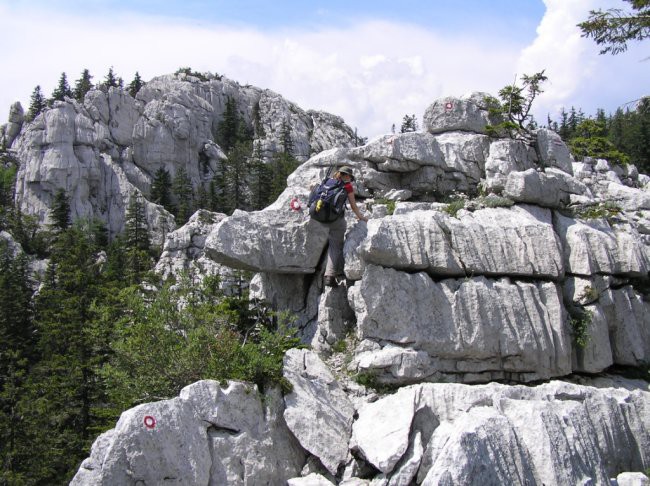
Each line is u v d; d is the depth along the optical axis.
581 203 16.81
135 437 9.28
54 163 122.31
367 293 12.92
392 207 15.09
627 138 70.06
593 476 10.90
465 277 13.60
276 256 13.97
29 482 28.77
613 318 15.31
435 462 9.67
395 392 12.33
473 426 10.12
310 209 13.34
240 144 152.50
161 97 154.50
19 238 101.94
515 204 15.61
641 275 16.00
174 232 64.38
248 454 10.38
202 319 12.83
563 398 12.22
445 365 13.02
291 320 13.39
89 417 32.69
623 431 12.51
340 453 11.02
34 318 56.91
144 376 12.16
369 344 12.91
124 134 142.38
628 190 21.48
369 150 15.95
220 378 11.20
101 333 28.69
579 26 16.84
